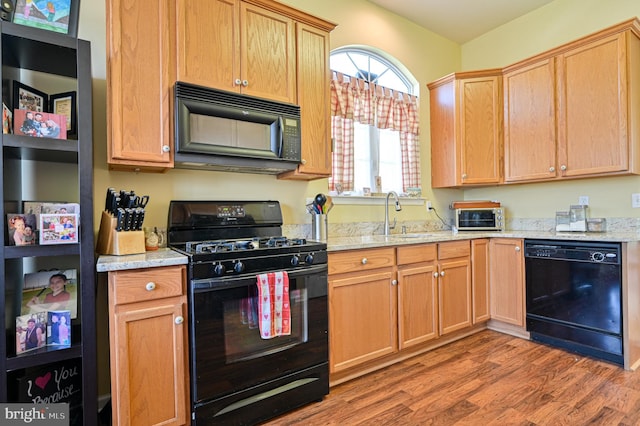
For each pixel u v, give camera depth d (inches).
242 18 80.7
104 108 76.5
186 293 63.4
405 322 95.3
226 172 91.9
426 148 140.5
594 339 94.8
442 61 149.2
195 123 73.0
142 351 58.9
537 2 127.0
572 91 109.5
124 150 66.9
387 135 131.0
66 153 60.6
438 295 103.6
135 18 68.4
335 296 82.0
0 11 55.2
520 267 110.7
